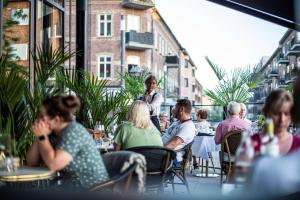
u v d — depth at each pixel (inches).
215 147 264.4
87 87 237.0
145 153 131.5
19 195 86.4
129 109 142.9
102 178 97.3
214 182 235.9
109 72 1175.6
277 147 71.0
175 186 221.3
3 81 155.9
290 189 62.4
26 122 158.4
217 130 203.9
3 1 257.8
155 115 231.3
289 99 94.0
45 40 301.3
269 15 220.7
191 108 184.5
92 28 1171.9
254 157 65.1
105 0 1178.6
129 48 1240.8
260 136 76.0
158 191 134.0
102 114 237.1
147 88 235.8
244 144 67.6
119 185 92.2
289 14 214.8
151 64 1289.4
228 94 359.6
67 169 97.1
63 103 99.9
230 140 183.9
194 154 264.8
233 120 200.5
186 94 1850.4
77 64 279.7
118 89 248.7
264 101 97.8
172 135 183.3
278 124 94.1
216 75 362.3
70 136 96.0
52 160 93.9
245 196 63.4
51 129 99.6
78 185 96.3
